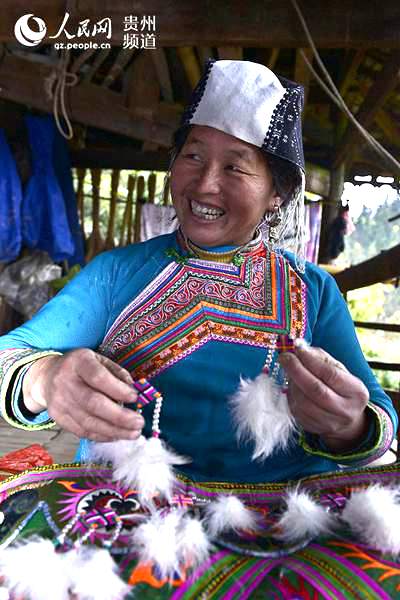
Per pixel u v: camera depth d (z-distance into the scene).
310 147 5.76
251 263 1.25
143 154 5.64
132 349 1.20
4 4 3.05
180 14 2.95
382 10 2.78
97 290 1.24
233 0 2.91
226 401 1.18
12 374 1.00
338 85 5.06
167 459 0.99
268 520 1.02
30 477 1.06
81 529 0.92
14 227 4.50
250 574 0.87
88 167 5.70
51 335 1.15
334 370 0.93
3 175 4.44
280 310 1.22
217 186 1.15
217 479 1.18
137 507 0.98
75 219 5.10
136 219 5.86
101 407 0.87
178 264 1.24
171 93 5.12
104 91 4.76
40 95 4.43
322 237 5.60
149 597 0.82
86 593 0.79
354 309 10.35
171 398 1.19
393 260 3.17
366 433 1.06
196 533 0.89
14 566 0.82
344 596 0.83
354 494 0.98
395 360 10.13
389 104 5.08
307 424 0.98
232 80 1.14
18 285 4.81
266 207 1.23
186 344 1.19
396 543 0.89
